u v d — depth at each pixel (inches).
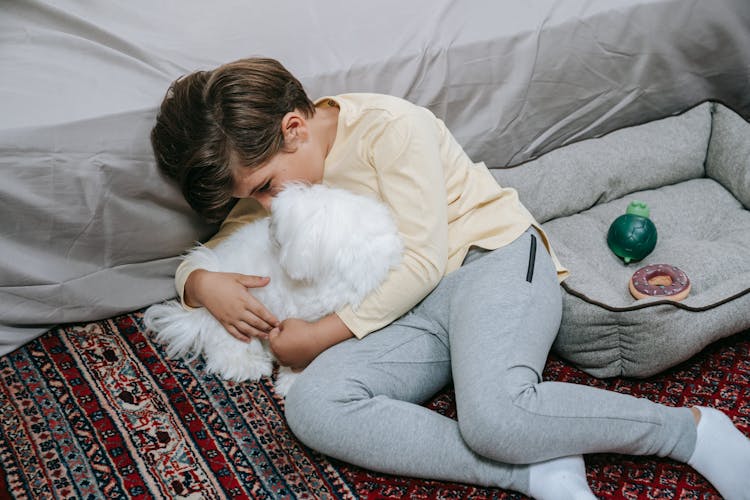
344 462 41.1
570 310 46.1
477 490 39.6
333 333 42.2
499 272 42.8
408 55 53.4
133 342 49.3
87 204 45.5
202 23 53.4
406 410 39.0
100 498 38.9
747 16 61.9
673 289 46.7
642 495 39.3
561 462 37.8
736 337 48.9
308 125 43.9
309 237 39.2
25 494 39.1
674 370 46.9
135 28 51.5
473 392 37.7
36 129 42.6
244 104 41.1
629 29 58.8
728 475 38.0
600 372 46.3
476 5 57.3
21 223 44.6
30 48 47.3
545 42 56.8
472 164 48.6
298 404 39.6
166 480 39.9
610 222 56.3
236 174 42.1
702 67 63.3
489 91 57.3
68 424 43.1
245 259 45.7
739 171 57.2
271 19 54.4
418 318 44.2
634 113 63.7
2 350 47.4
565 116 61.3
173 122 42.8
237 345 45.6
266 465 40.9
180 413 43.9
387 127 42.3
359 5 56.4
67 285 47.8
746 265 50.6
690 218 56.6
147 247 49.8
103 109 44.5
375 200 42.0
